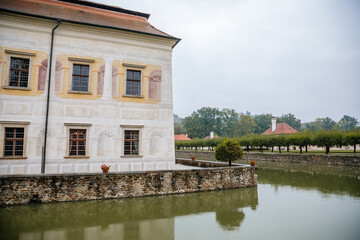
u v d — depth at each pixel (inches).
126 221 334.0
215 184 546.0
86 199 428.8
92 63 548.4
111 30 561.6
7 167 465.7
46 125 494.0
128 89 582.9
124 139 561.0
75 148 520.7
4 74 480.4
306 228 308.3
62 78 521.3
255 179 599.8
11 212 360.8
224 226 316.8
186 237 277.6
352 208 403.9
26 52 497.0
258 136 1819.6
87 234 283.0
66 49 530.3
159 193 485.1
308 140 1398.9
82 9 615.5
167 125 603.2
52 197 410.3
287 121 4062.5
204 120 3814.0
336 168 981.2
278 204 431.2
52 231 290.7
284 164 1230.9
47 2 582.6
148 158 573.9
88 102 536.4
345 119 4749.0
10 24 490.9
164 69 617.0
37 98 498.6
